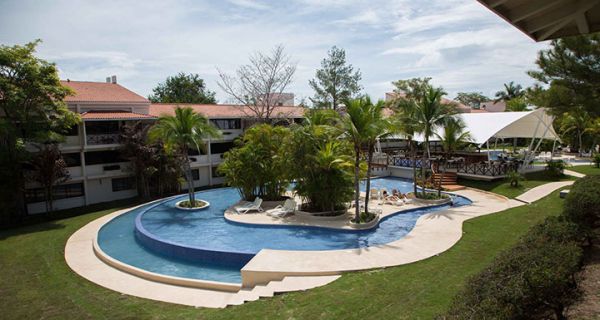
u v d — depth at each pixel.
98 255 17.48
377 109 18.44
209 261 16.27
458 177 33.25
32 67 24.88
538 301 5.23
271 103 47.25
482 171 31.70
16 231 22.77
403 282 10.95
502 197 25.97
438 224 18.50
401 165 39.09
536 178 30.95
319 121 25.56
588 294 6.60
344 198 22.02
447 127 25.53
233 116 41.34
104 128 32.44
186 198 31.81
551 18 6.34
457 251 13.98
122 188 33.06
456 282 10.48
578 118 46.31
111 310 11.38
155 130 26.91
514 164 32.16
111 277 14.67
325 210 22.33
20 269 15.78
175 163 32.31
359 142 18.88
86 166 30.45
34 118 25.62
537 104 22.75
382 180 36.47
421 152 44.66
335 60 51.88
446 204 24.98
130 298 12.38
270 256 14.20
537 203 22.22
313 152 22.16
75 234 21.53
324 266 13.01
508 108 73.19
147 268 15.84
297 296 10.68
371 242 17.09
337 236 18.33
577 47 18.75
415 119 24.92
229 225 21.52
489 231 16.61
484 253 13.48
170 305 11.62
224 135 40.34
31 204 27.81
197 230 20.66
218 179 39.41
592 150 48.31
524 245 7.21
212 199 30.88
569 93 20.39
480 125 32.94
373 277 11.70
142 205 29.25
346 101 18.30
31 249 18.77
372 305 9.43
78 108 31.11
